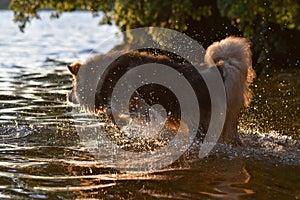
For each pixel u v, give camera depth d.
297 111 25.20
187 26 37.22
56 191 14.91
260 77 35.06
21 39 62.22
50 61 44.22
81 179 15.98
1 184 15.43
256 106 26.34
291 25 32.78
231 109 19.22
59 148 19.31
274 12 32.91
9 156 18.20
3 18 94.88
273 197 14.39
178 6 33.44
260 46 36.28
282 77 34.88
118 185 15.43
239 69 19.14
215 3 37.03
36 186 15.32
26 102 26.92
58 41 60.31
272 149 19.19
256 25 36.09
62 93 29.50
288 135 21.12
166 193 14.73
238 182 15.62
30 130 21.52
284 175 16.28
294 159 18.00
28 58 46.03
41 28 78.69
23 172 16.55
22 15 37.22
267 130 21.84
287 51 39.47
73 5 37.41
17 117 23.64
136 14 34.59
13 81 33.66
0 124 22.36
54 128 21.91
